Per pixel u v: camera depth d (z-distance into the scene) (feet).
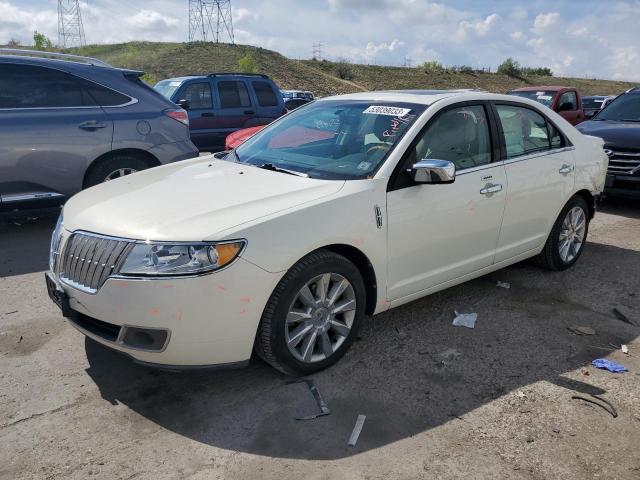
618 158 25.07
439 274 13.23
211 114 37.19
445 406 10.32
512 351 12.47
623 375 11.57
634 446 9.34
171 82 38.73
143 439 9.27
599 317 14.40
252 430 9.54
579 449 9.22
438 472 8.62
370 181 11.57
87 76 20.72
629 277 17.40
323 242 10.54
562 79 252.42
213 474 8.50
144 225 9.85
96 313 9.78
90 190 12.59
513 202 14.65
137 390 10.67
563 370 11.72
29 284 15.75
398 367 11.63
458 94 14.15
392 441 9.31
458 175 13.16
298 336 10.71
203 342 9.61
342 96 15.58
